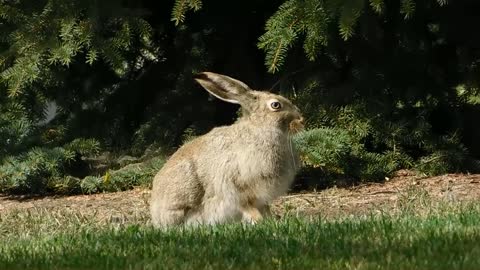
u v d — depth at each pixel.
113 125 16.83
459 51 16.27
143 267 6.98
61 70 15.95
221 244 7.83
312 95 15.70
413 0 14.08
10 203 14.88
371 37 15.22
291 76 16.02
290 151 10.12
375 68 15.76
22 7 14.21
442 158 15.55
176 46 17.16
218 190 9.95
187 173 10.05
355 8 12.62
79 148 15.88
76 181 15.58
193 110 16.64
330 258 7.02
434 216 9.30
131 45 16.47
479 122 16.45
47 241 8.79
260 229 8.55
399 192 13.70
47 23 13.88
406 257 6.93
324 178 15.05
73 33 13.83
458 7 15.92
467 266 6.51
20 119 15.88
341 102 15.66
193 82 16.78
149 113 16.78
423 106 16.00
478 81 16.22
